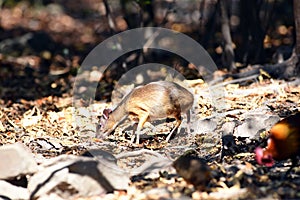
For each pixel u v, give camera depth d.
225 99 13.76
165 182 9.35
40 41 24.67
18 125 13.61
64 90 18.34
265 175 9.48
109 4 19.44
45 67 22.02
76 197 8.93
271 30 21.12
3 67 21.72
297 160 10.07
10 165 9.15
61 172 8.98
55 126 13.39
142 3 18.02
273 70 15.46
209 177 9.02
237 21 18.16
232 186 9.12
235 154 11.05
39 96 17.81
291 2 21.25
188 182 9.03
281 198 8.59
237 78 15.84
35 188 8.95
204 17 19.09
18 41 24.50
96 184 9.02
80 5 30.75
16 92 18.47
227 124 11.85
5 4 29.75
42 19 29.39
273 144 9.37
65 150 11.62
